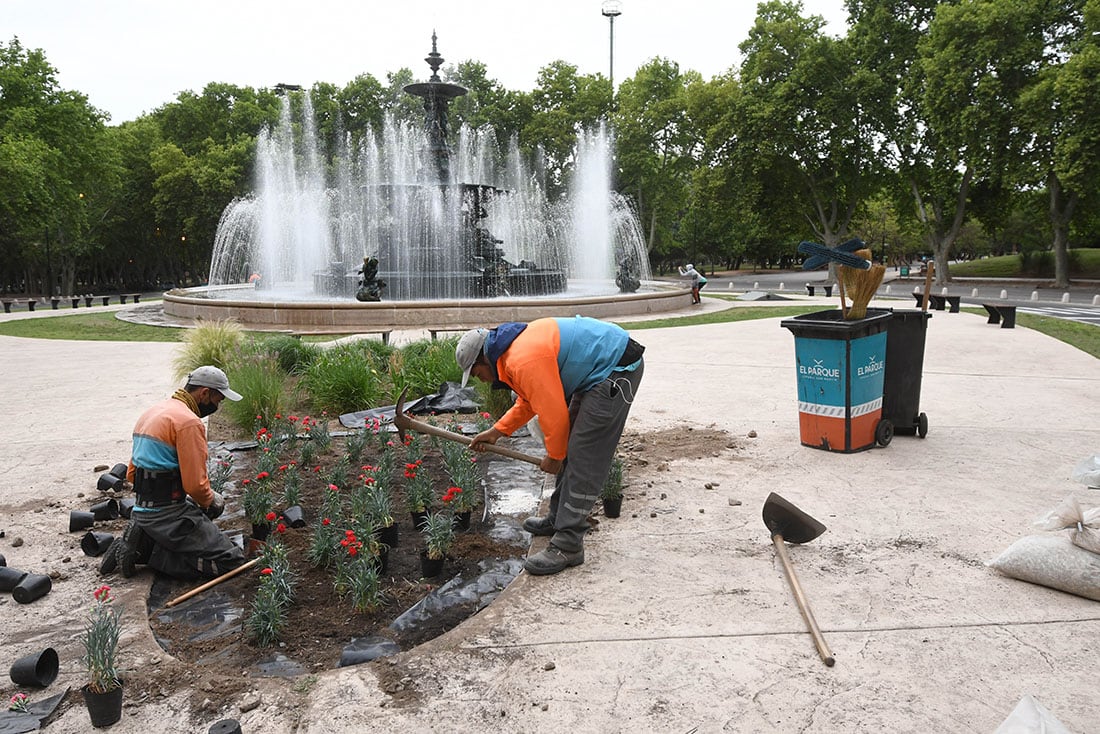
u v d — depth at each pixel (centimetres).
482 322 1802
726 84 4525
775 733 283
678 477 599
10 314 2698
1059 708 294
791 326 658
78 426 805
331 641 364
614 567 433
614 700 306
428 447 693
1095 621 362
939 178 3978
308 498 564
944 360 1195
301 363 1008
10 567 444
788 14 4103
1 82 4191
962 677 317
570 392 422
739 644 346
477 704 305
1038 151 3497
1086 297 3322
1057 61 3494
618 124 5362
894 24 3894
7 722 293
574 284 3133
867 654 336
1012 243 7625
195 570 434
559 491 473
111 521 522
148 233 6206
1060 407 831
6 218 4694
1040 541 403
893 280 5194
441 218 2156
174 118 5719
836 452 659
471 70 5694
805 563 433
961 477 585
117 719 297
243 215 3766
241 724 295
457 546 474
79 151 4628
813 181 4225
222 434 767
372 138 3981
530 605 389
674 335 1625
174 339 1653
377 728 291
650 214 5894
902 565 427
